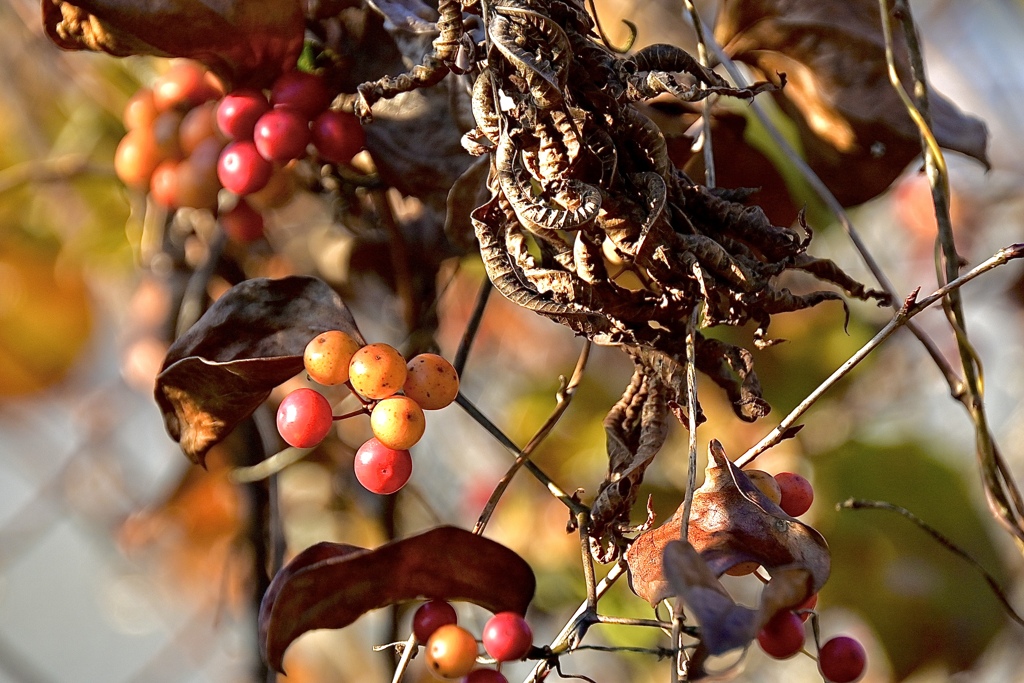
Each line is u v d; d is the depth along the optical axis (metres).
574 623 0.53
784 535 0.51
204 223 0.62
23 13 0.66
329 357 0.53
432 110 0.56
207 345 0.54
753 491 0.52
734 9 0.59
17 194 0.68
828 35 0.59
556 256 0.53
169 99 0.59
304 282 0.54
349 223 0.60
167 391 0.54
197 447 0.54
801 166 0.58
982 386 0.57
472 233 0.56
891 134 0.59
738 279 0.53
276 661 0.52
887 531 0.70
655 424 0.54
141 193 0.62
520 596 0.53
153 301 0.64
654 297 0.54
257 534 0.64
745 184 0.59
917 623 0.69
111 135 0.67
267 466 0.63
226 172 0.57
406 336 0.60
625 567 0.53
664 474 0.70
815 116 0.59
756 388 0.54
